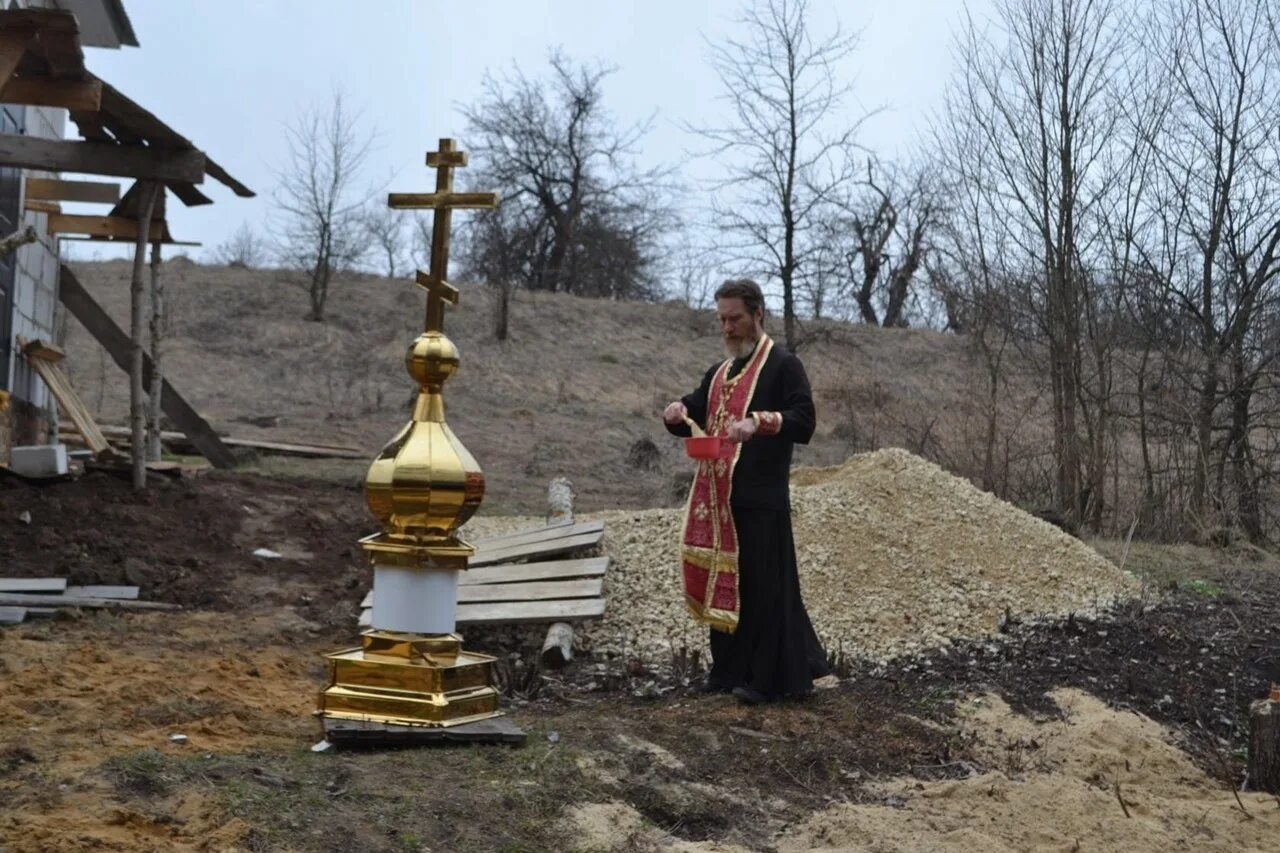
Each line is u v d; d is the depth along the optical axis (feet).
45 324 45.09
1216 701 24.09
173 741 16.67
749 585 21.35
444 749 16.70
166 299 107.04
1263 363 49.78
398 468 16.83
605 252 144.46
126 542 31.37
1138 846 16.51
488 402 89.51
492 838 14.16
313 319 108.88
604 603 27.58
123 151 33.19
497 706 17.99
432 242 17.26
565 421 84.02
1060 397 50.70
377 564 17.30
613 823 15.17
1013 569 30.68
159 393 41.96
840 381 87.04
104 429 53.88
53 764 14.84
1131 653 26.23
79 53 27.86
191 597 29.25
